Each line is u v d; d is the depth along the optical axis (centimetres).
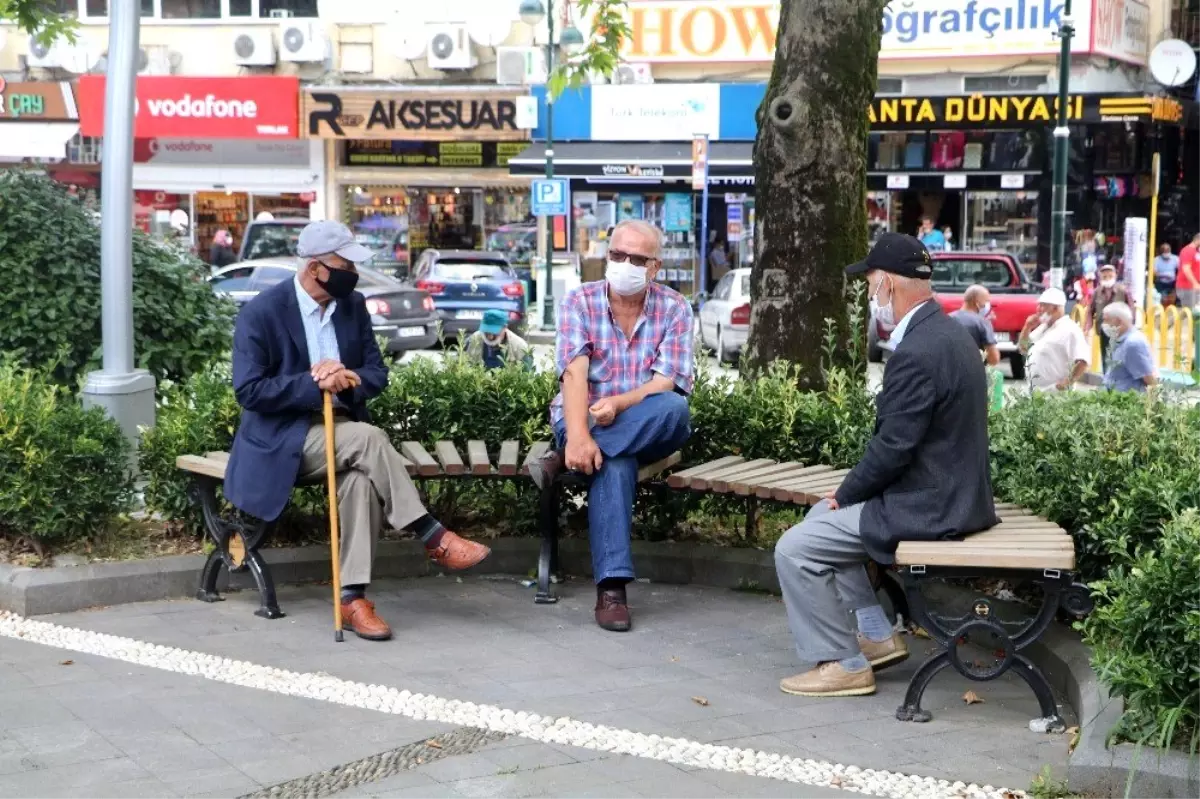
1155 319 2089
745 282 2262
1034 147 2783
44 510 664
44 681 550
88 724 504
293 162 3216
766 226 817
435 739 495
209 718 512
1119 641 504
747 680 569
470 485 761
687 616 660
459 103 3048
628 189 3000
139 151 3250
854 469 538
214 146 3228
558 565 718
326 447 617
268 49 3120
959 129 2780
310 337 637
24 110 3219
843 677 548
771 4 2934
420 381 756
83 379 871
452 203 3206
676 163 2878
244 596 680
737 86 2941
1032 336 1310
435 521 628
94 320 898
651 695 547
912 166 2858
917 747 494
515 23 3038
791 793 451
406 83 3117
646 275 652
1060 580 500
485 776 462
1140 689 443
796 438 724
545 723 512
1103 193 2859
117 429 700
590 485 651
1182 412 621
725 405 737
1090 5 2709
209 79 3136
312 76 3162
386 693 541
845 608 554
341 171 3203
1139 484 537
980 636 618
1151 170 2920
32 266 877
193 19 3167
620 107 2983
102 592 653
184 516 712
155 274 935
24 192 893
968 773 468
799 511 766
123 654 585
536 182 2553
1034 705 543
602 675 571
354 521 617
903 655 571
